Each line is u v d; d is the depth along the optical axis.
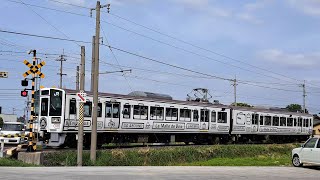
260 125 42.12
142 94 31.66
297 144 40.44
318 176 16.97
